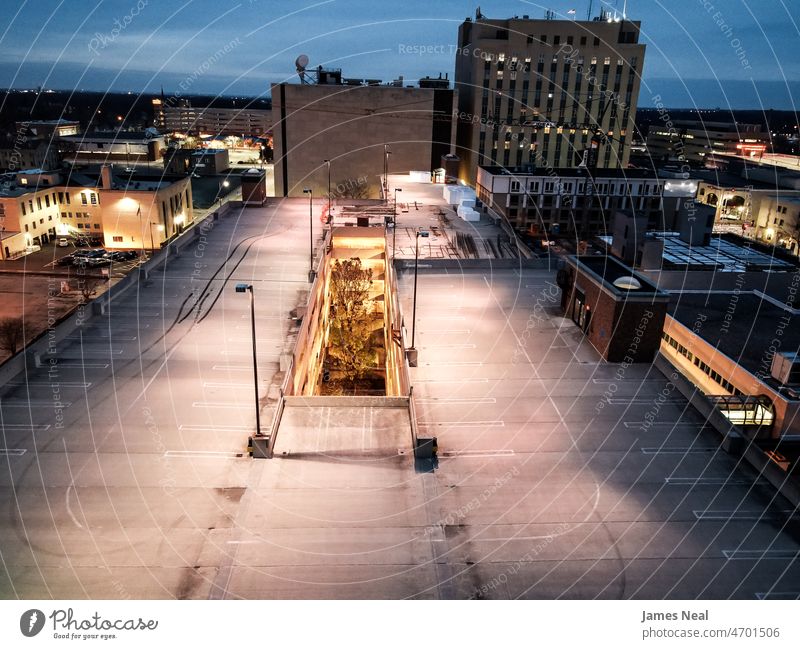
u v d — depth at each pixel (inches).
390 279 1888.5
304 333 1536.7
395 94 3676.2
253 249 2190.0
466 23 4982.8
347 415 1146.0
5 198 3435.0
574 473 992.9
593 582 772.0
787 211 4111.7
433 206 2876.5
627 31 4785.9
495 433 1101.1
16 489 915.4
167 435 1066.7
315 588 751.7
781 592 764.0
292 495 925.2
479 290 1817.2
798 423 1371.8
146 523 855.7
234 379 1270.9
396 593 746.2
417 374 1309.1
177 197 3806.6
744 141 7121.1
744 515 903.7
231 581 759.7
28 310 2731.3
